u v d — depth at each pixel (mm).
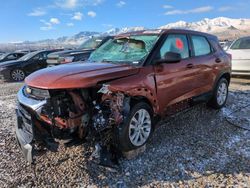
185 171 3533
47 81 3518
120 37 4941
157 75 4160
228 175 3424
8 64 13930
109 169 3543
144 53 4270
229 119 5480
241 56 9305
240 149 4129
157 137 4594
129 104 3736
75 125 3445
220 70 5883
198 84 5195
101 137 3549
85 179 3410
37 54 14516
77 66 4031
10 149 4281
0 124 5516
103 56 4715
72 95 3469
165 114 4496
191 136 4625
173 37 4723
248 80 9945
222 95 6180
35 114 3537
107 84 3510
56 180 3396
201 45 5477
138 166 3670
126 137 3670
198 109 6117
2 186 3281
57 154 4020
